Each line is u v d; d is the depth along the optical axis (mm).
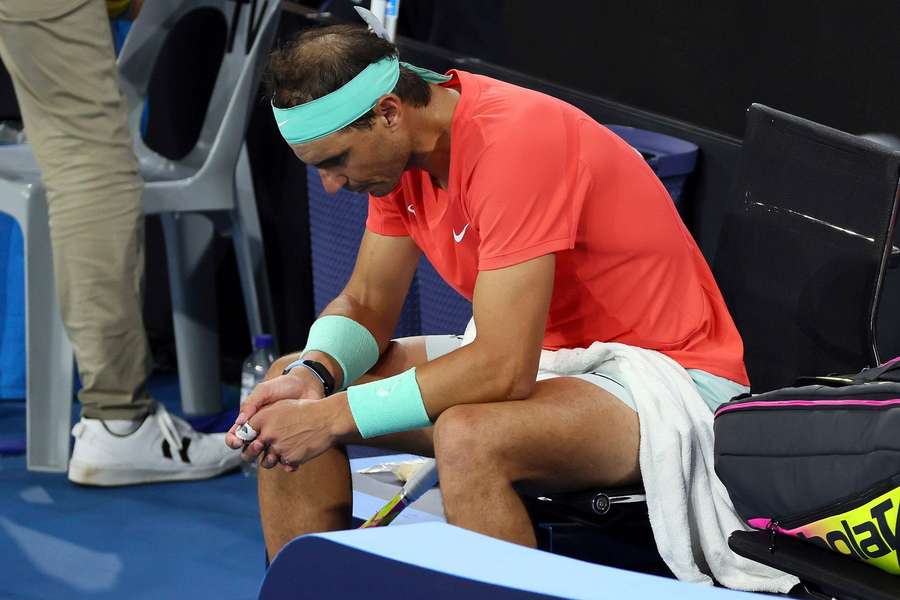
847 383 5695
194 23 15109
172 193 13039
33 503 11656
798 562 5590
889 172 7316
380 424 6758
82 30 11320
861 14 10117
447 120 6934
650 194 7293
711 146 10336
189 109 15406
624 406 6832
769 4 10789
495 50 13227
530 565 4309
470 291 7727
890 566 5289
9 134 14594
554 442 6562
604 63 12266
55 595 9562
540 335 6695
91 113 11547
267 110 14836
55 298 12312
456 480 6422
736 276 8297
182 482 12383
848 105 10375
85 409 12219
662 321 7320
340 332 7672
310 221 13734
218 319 16141
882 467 5199
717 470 6035
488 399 6695
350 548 4438
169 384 15906
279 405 6844
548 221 6652
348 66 6613
